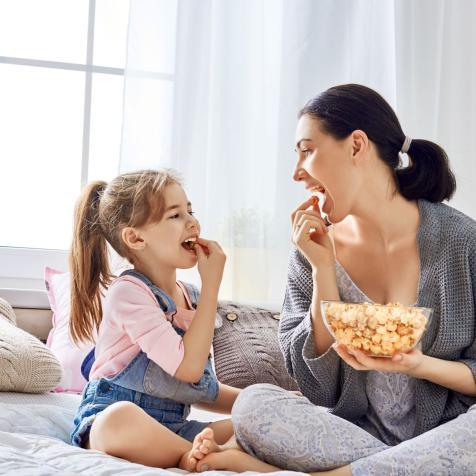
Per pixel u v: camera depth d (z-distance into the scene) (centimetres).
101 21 282
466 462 135
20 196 281
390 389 160
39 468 126
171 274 184
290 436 142
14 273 273
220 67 268
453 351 159
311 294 175
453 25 278
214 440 157
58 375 206
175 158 264
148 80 265
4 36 280
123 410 155
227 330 227
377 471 137
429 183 166
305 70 274
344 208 164
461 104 277
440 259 159
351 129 162
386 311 140
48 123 282
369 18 276
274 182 270
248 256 267
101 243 194
